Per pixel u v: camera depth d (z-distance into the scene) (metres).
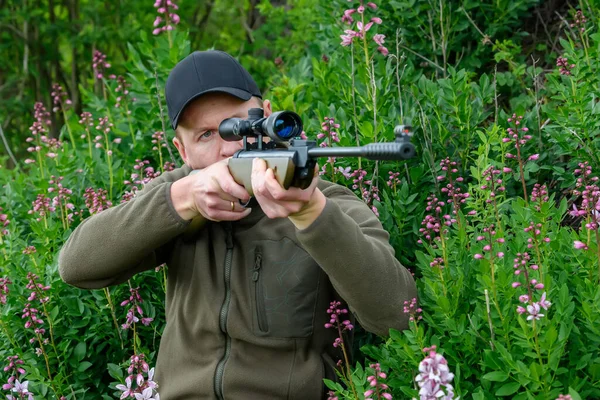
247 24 10.34
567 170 3.61
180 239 2.76
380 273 2.37
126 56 10.76
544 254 2.62
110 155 4.23
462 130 3.66
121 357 3.52
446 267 2.58
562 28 4.70
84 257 2.65
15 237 3.79
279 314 2.60
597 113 3.38
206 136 2.66
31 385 3.28
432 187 3.56
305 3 6.36
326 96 4.31
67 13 11.48
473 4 4.53
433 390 2.07
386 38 4.68
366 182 3.47
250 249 2.64
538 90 4.00
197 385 2.64
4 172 5.04
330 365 2.65
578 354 2.34
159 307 3.57
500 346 2.22
